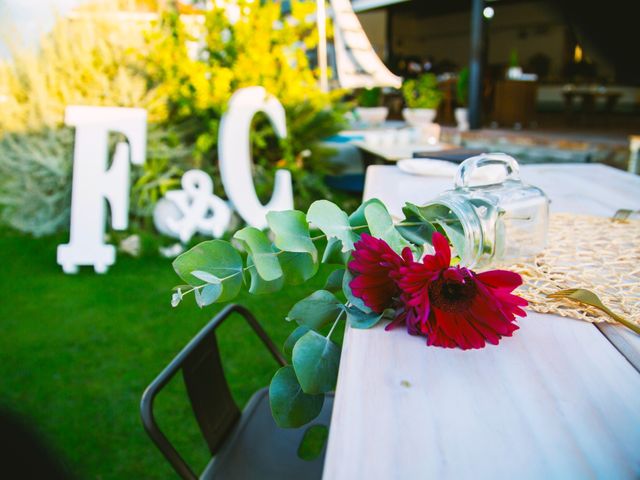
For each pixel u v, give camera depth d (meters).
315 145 4.49
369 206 0.87
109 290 3.27
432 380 0.72
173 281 3.39
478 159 1.13
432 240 0.84
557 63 12.50
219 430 1.31
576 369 0.75
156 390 1.13
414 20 14.34
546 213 1.19
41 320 2.89
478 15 7.66
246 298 3.12
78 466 1.83
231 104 3.47
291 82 4.11
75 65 3.88
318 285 3.25
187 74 3.84
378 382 0.72
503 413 0.66
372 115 6.93
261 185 4.21
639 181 2.06
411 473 0.56
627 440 0.61
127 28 3.99
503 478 0.55
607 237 1.33
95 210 3.48
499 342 0.82
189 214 3.69
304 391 0.81
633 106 11.19
